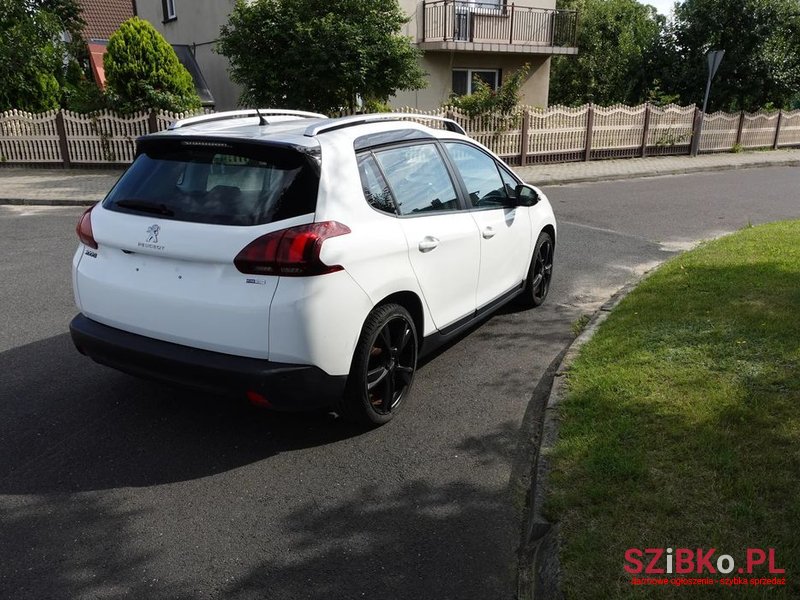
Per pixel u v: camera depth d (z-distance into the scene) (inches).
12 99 646.5
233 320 131.6
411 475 140.3
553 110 699.4
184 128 159.6
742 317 201.8
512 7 818.8
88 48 869.2
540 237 242.1
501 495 133.4
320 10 557.0
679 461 128.6
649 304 226.4
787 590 96.3
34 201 470.9
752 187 589.3
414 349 166.1
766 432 136.1
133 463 143.2
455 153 191.9
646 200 513.3
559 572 102.7
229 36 569.3
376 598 105.7
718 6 890.1
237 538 120.0
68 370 188.5
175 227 136.8
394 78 575.2
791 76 903.7
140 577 110.1
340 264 135.0
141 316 142.2
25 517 125.0
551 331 227.1
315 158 137.7
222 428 158.1
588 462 130.0
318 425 160.6
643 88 987.9
